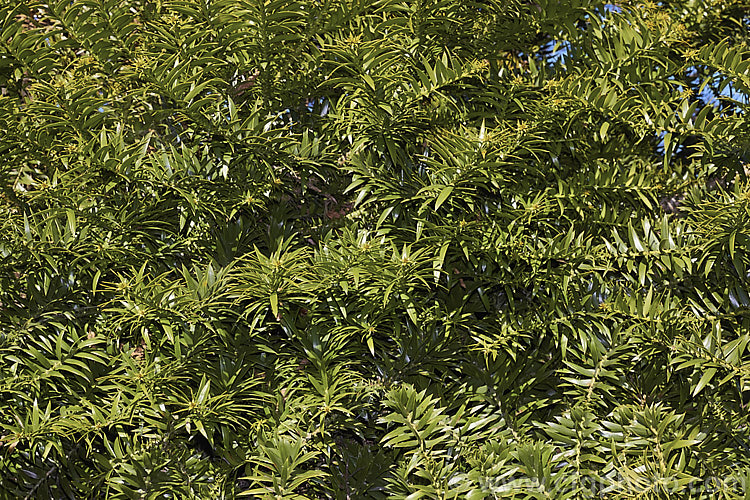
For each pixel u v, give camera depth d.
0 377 1.49
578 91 1.74
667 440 1.49
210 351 1.57
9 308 1.62
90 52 1.74
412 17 1.68
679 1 2.26
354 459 1.64
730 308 1.73
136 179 1.58
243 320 1.62
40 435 1.45
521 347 1.61
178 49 1.65
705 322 1.70
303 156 1.74
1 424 1.50
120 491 1.45
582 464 1.54
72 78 1.69
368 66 1.53
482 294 1.70
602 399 1.61
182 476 1.50
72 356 1.52
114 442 1.56
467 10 1.79
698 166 2.14
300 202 1.91
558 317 1.65
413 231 1.61
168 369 1.47
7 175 1.77
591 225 1.83
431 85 1.61
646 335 1.58
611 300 1.66
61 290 1.65
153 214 1.69
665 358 1.67
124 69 1.66
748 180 1.70
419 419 1.46
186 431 1.63
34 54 1.69
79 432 1.52
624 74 1.87
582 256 1.68
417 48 1.75
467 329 1.75
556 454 1.55
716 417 1.63
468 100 1.91
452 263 1.74
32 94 1.81
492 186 1.76
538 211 1.68
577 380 1.59
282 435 1.48
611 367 1.64
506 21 1.85
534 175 1.85
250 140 1.63
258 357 1.66
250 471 1.56
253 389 1.62
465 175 1.51
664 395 1.71
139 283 1.42
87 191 1.61
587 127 1.94
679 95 1.89
